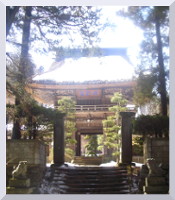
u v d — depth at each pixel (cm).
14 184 938
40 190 1048
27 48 1148
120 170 1193
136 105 1387
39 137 1294
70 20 1138
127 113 1393
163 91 1219
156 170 979
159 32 1236
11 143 1128
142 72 1243
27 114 1203
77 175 1132
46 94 2384
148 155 1146
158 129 1186
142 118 1209
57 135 1352
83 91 2564
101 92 2492
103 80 2339
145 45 1248
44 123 1264
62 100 2098
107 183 1080
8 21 1024
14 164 1108
